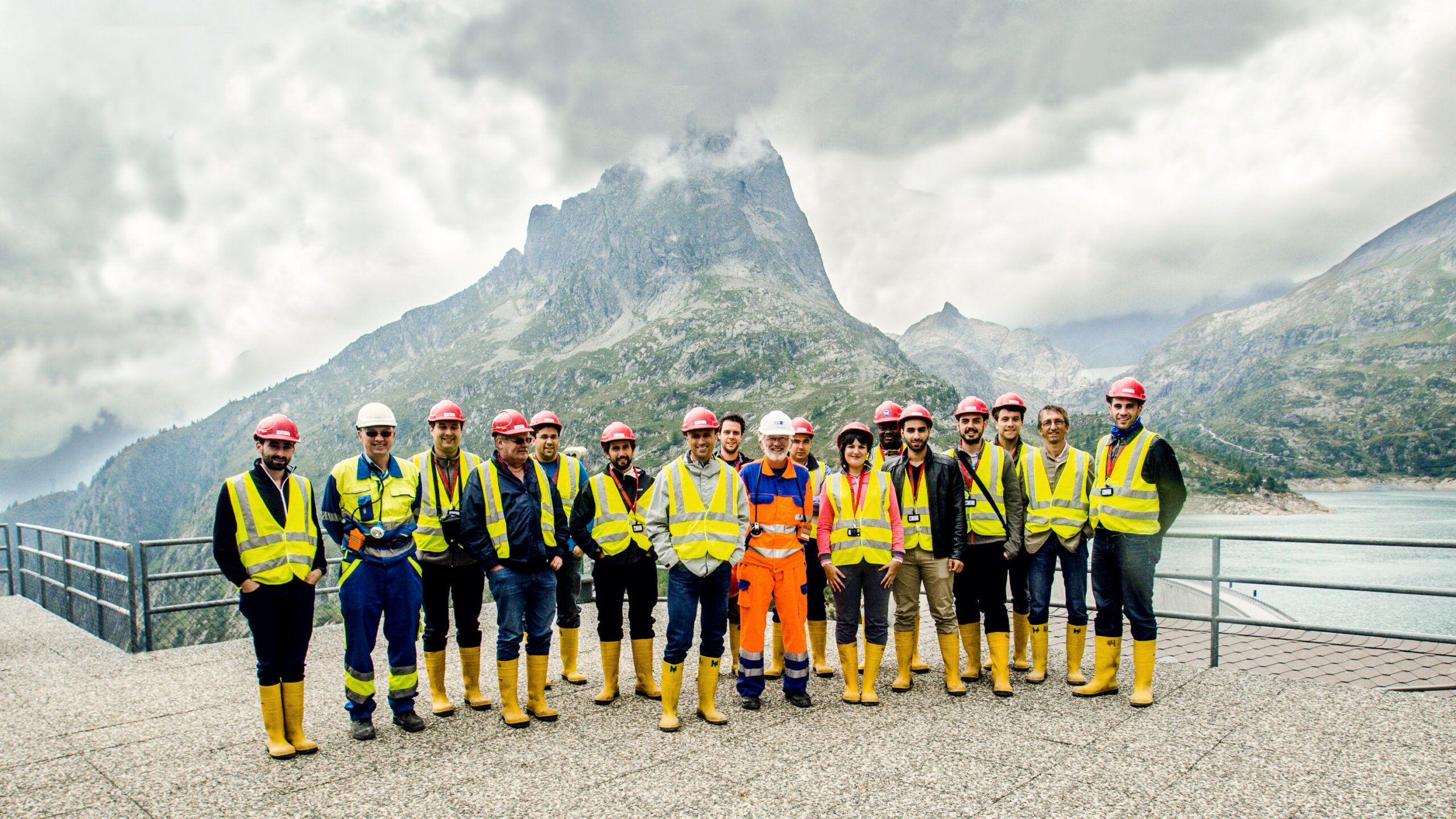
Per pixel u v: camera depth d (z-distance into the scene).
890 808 4.00
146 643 8.06
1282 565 89.19
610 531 6.01
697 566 5.33
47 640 8.66
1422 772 4.42
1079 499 6.24
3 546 13.06
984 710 5.70
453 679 6.94
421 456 5.81
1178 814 3.90
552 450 7.08
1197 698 5.91
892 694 6.21
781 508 5.85
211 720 5.70
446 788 4.34
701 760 4.73
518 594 5.51
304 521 5.03
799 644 5.88
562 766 4.66
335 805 4.13
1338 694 5.96
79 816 4.04
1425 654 8.65
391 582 5.29
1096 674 6.05
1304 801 4.04
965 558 6.41
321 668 7.27
